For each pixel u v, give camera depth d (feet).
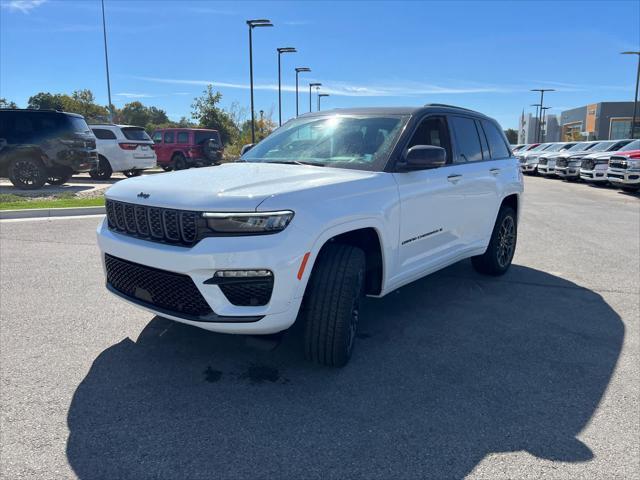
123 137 55.36
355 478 7.86
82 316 14.26
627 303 16.44
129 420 9.27
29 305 15.08
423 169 13.05
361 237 12.29
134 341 12.68
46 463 8.02
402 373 11.32
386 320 14.61
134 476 7.79
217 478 7.79
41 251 21.77
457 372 11.43
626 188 55.67
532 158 89.20
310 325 10.70
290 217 9.64
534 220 34.50
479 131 17.63
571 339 13.43
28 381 10.59
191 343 12.62
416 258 13.67
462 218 15.72
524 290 17.70
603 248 25.18
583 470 8.13
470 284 18.34
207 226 9.53
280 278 9.52
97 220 29.99
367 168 12.57
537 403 10.17
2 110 42.50
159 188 10.57
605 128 217.15
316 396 10.25
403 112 14.23
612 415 9.78
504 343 13.10
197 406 9.80
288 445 8.63
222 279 9.47
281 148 14.57
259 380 10.86
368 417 9.53
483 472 8.04
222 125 124.57
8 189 43.86
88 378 10.78
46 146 43.11
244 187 10.14
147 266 10.20
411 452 8.52
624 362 12.10
